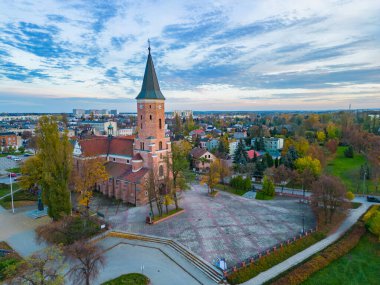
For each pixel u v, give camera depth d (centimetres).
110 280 3366
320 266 3769
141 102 6184
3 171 9356
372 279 3547
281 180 7612
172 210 5688
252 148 14075
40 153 5247
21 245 4203
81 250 3142
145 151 6231
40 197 5600
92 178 5391
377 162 7944
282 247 4141
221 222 5175
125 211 5650
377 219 4494
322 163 9294
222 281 3419
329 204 5072
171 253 4088
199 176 9038
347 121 17800
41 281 2589
